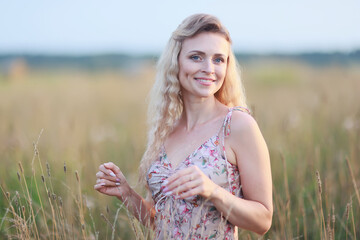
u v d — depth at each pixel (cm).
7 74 2519
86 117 843
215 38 240
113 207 368
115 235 337
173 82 253
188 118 250
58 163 432
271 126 591
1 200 345
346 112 637
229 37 247
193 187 204
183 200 229
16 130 583
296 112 716
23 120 747
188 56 242
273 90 1306
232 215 214
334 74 1085
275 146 482
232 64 258
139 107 1024
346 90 820
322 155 461
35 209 339
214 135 234
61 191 368
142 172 270
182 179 203
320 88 873
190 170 205
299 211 349
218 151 230
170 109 255
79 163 429
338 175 418
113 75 2280
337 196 388
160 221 241
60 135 559
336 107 662
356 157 432
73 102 1123
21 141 503
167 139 255
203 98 246
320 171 402
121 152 525
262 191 223
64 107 1001
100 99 1230
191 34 240
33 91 1473
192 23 243
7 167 422
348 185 376
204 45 238
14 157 452
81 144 523
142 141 555
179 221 230
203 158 229
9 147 479
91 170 434
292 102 903
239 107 240
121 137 645
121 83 1675
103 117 913
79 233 306
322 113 629
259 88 1441
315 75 1478
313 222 347
